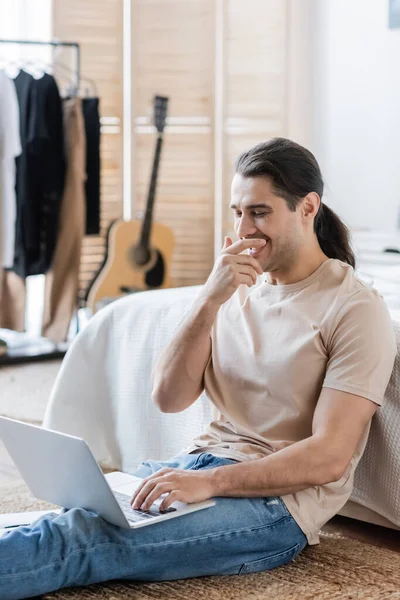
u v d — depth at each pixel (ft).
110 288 16.79
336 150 17.57
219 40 18.29
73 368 10.09
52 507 8.82
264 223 6.67
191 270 18.75
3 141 15.29
